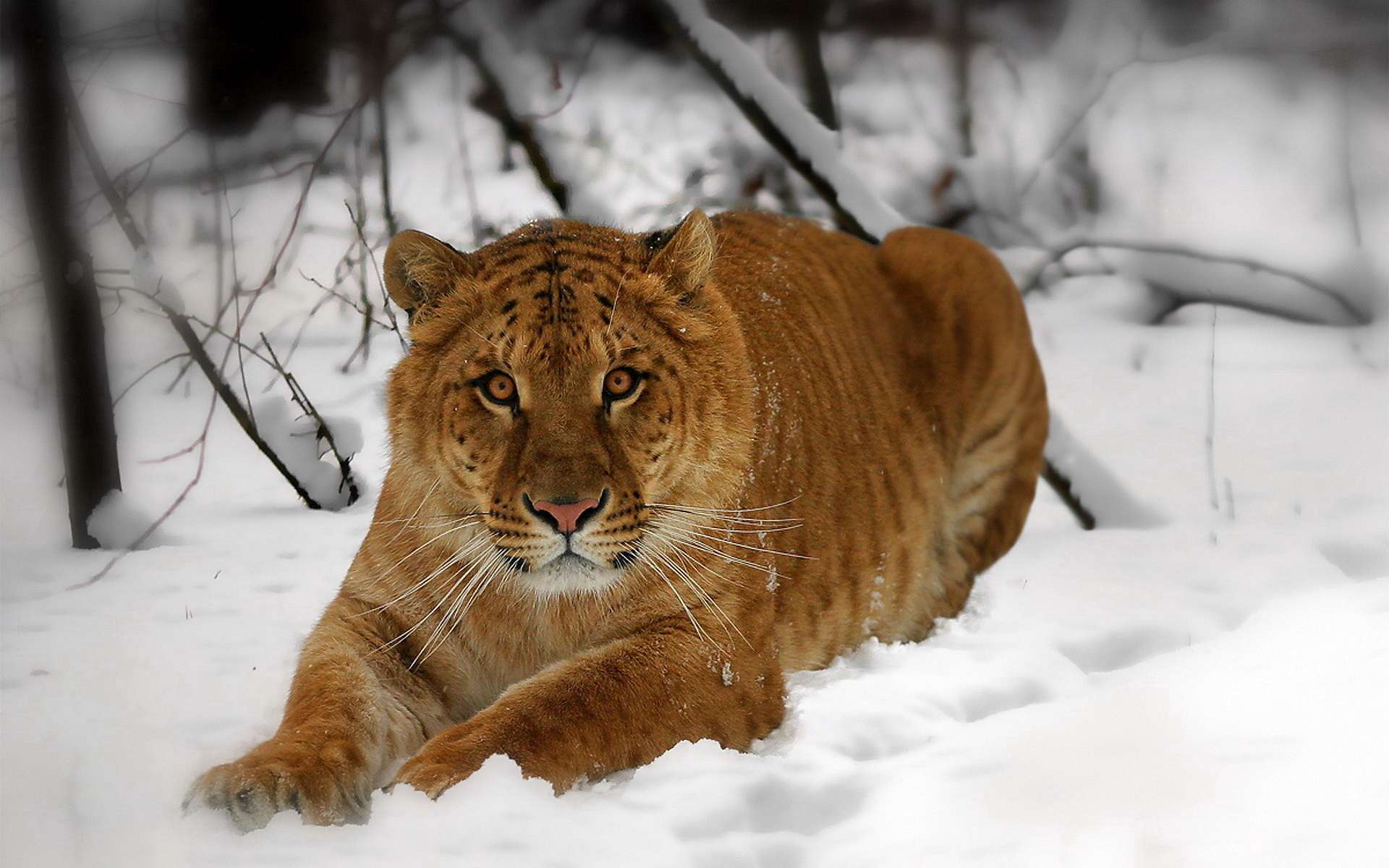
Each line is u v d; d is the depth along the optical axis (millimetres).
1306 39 26594
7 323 16594
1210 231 26062
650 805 6316
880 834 5922
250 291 13219
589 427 7141
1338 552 11703
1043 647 8961
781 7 26375
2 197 14125
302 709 7000
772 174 20344
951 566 10172
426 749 6746
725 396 7723
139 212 16547
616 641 7508
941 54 29688
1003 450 10695
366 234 17281
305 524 12555
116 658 8789
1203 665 7535
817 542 8570
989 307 10484
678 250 7676
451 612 7688
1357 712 6406
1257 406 17984
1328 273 23547
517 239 7770
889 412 9641
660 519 7434
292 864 5766
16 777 6594
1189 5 30516
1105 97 28531
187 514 13008
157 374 18969
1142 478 14508
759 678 7629
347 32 16547
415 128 25547
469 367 7340
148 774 6699
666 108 25156
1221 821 5559
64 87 11719
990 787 6176
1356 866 5047
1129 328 23344
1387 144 29922
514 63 15469
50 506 13648
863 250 10680
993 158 26938
